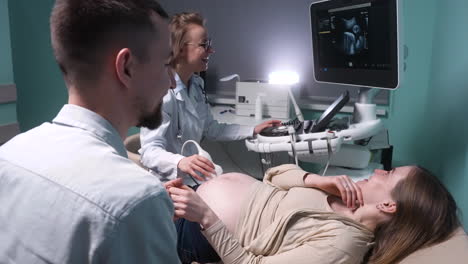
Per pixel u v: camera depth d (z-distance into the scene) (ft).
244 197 4.33
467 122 4.75
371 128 5.43
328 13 5.87
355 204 3.97
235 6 8.79
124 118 2.06
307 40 8.27
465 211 4.72
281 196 4.31
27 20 8.63
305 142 5.17
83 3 1.82
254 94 8.09
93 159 1.80
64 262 1.67
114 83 1.93
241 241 4.03
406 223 3.70
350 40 5.61
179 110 5.64
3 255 1.78
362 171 5.70
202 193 4.59
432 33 7.00
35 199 1.75
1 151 1.98
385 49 5.06
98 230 1.64
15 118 7.48
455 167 5.16
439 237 3.62
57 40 1.88
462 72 5.04
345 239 3.52
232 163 8.93
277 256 3.52
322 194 4.24
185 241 4.28
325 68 6.35
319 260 3.40
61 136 1.92
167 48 2.07
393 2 4.74
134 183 1.76
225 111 8.64
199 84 6.36
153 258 1.75
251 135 6.11
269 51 8.73
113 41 1.84
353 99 8.13
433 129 6.32
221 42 9.18
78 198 1.69
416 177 3.85
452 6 5.74
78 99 1.97
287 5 8.27
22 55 8.66
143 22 1.90
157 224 1.76
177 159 4.81
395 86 5.06
